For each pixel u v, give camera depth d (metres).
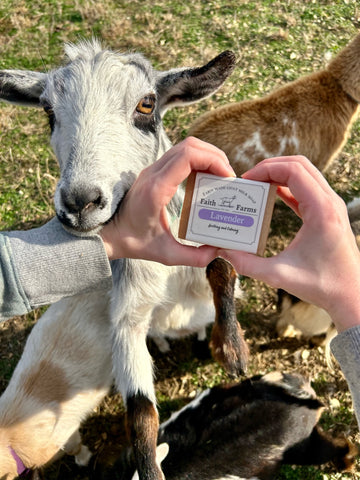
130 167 0.42
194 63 1.10
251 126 0.83
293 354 0.77
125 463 0.64
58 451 0.69
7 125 1.03
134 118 0.43
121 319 0.54
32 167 0.98
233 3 1.21
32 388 0.64
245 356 0.53
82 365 0.66
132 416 0.51
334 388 0.74
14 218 0.92
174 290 0.56
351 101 0.85
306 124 0.84
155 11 1.22
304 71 1.07
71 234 0.37
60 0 1.27
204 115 0.90
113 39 1.17
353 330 0.31
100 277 0.37
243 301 0.82
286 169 0.33
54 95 0.42
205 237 0.37
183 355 0.78
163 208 0.38
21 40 1.19
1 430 0.62
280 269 0.33
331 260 0.32
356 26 1.16
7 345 0.81
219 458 0.61
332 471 0.67
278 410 0.62
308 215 0.32
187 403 0.75
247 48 1.12
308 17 1.17
